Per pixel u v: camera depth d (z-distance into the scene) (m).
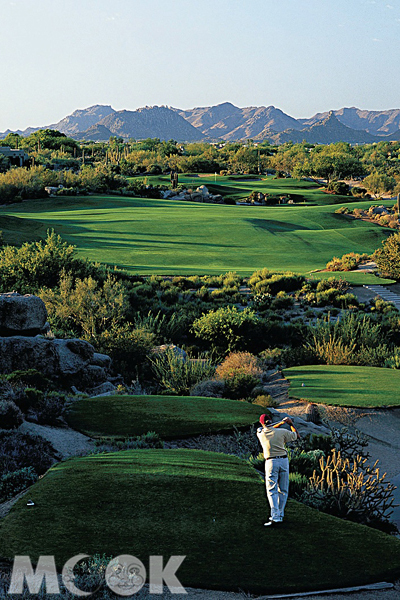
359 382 20.44
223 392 20.02
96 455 11.53
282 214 98.94
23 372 17.55
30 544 7.44
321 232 82.12
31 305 21.25
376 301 44.50
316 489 10.14
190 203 119.56
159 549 7.47
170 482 9.75
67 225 74.44
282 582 6.92
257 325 33.88
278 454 8.55
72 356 21.02
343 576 7.13
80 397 18.20
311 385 20.00
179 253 63.47
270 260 64.06
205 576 6.94
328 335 31.69
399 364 24.94
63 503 8.77
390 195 146.88
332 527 8.47
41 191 112.88
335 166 177.75
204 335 33.50
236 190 153.38
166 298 43.31
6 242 55.50
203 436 13.95
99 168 141.62
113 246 64.06
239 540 7.84
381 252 56.03
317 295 45.38
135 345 26.92
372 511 9.73
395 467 13.13
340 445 13.31
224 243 71.69
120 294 31.27
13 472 10.08
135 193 130.00
